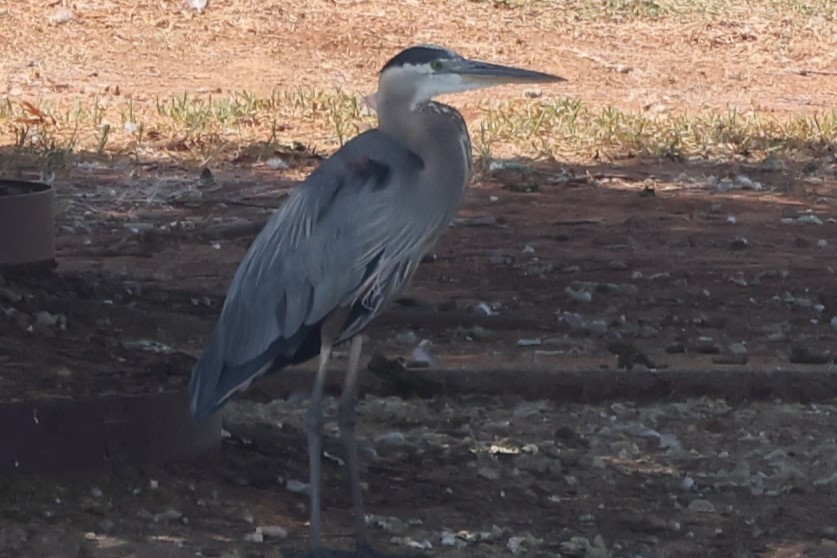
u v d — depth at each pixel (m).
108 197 18.67
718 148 23.39
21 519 8.50
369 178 8.70
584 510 9.63
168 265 15.73
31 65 26.83
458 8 31.95
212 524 8.87
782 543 9.12
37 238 12.88
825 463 10.71
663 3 33.50
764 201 20.19
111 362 11.42
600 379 12.16
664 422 11.57
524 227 18.17
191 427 9.66
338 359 12.60
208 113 23.41
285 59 28.33
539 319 14.24
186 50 28.28
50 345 11.52
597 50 30.64
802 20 33.56
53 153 20.12
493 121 24.17
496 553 8.72
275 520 9.09
